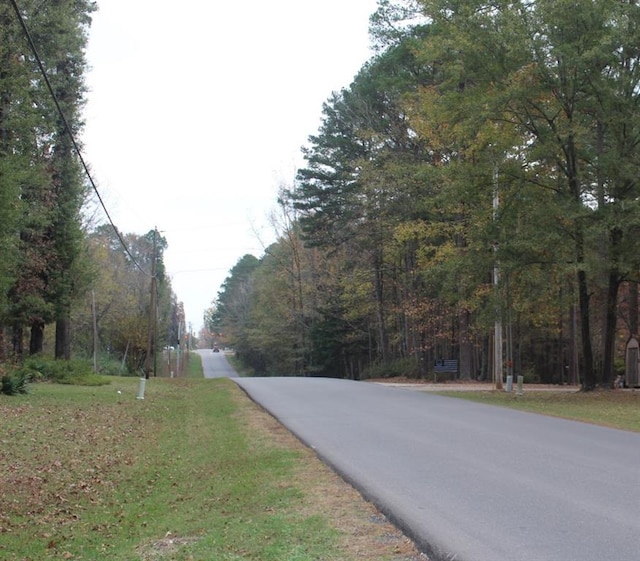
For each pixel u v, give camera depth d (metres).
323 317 59.88
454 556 6.18
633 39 23.56
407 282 45.62
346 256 52.69
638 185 24.73
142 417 20.30
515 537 6.73
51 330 61.75
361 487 9.08
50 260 33.06
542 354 54.50
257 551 6.64
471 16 24.59
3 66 25.20
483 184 26.64
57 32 27.69
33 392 24.34
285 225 61.78
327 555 6.36
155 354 57.03
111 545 7.96
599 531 6.90
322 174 51.75
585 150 26.11
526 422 16.27
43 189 30.22
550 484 9.16
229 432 15.43
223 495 9.49
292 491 9.04
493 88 25.92
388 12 38.75
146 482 11.49
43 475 12.10
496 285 27.58
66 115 31.52
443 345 51.16
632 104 24.64
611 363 28.94
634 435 14.06
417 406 20.19
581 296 28.27
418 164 38.41
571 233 25.20
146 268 87.25
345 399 22.50
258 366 90.44
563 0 23.17
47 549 8.05
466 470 10.20
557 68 24.17
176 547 7.42
